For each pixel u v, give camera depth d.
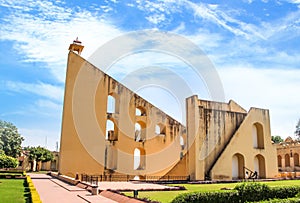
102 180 25.77
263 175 27.80
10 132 48.53
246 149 27.05
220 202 11.37
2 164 34.00
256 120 28.44
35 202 9.55
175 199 10.74
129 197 11.91
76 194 14.42
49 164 52.94
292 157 43.19
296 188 13.47
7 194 13.57
